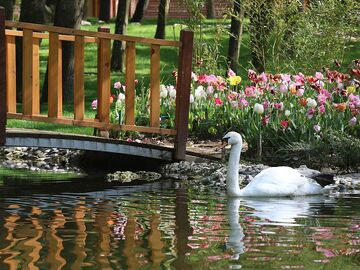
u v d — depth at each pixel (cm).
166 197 1134
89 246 824
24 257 780
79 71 1373
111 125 1398
